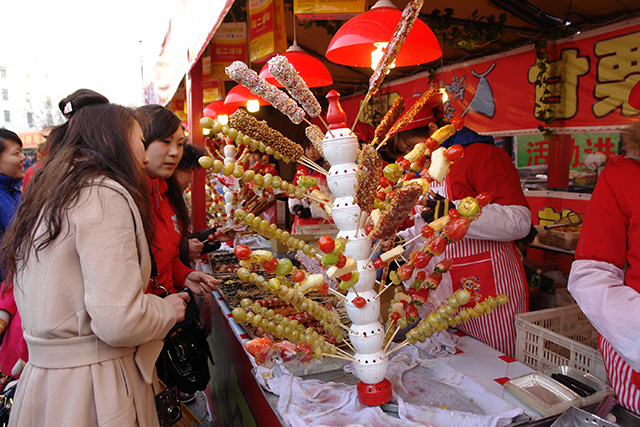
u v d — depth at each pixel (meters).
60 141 1.19
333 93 1.04
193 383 1.64
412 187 0.88
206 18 1.90
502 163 1.93
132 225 1.09
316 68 2.32
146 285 1.19
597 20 3.37
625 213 1.14
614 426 0.91
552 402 1.11
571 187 3.75
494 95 4.23
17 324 1.89
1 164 2.77
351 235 1.06
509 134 4.15
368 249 1.09
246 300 1.11
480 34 3.55
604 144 3.45
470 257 1.94
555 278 3.37
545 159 3.94
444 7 3.42
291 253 3.02
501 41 4.04
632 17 3.16
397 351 1.45
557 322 1.77
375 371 1.08
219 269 2.82
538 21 3.52
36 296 1.04
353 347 1.14
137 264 1.08
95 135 1.13
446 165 0.94
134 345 1.08
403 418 1.03
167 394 1.30
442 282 1.99
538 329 1.55
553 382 1.18
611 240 1.15
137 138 1.22
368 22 1.56
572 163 3.71
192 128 3.04
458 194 1.91
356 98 6.06
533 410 1.08
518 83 3.99
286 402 1.13
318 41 4.27
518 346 1.66
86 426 1.03
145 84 4.92
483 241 1.94
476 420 1.00
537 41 3.69
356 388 1.15
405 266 1.04
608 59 3.34
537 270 3.32
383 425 1.00
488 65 4.25
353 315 1.08
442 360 1.41
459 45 3.69
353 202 1.05
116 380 1.08
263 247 3.63
